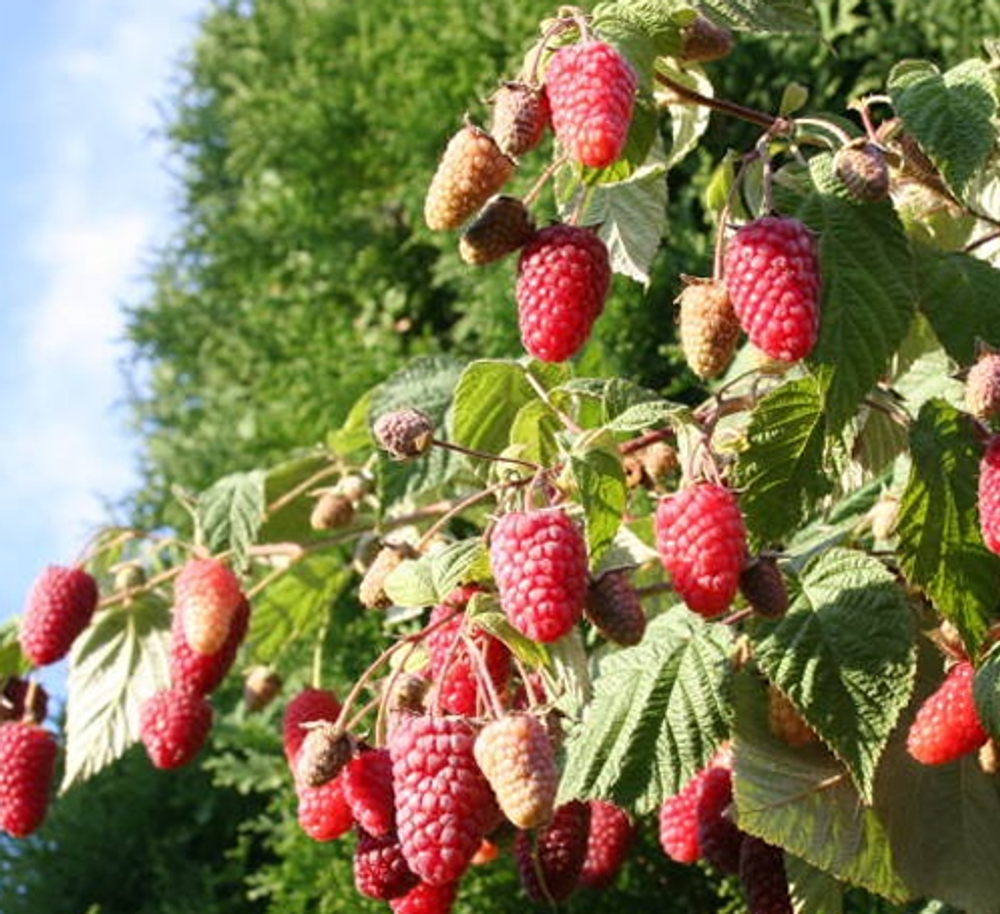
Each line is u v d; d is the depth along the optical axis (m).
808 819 0.59
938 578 0.56
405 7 1.57
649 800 0.58
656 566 0.70
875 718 0.56
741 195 0.63
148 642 0.84
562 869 0.62
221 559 0.79
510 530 0.51
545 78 0.54
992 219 0.65
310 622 0.90
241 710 1.26
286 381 1.46
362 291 1.54
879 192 0.53
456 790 0.51
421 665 0.61
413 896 0.58
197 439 1.56
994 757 0.60
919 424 0.57
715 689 0.59
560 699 0.59
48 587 0.79
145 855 1.43
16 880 1.42
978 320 0.57
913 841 0.60
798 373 0.65
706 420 0.60
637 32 0.55
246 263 1.71
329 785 0.57
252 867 1.40
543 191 1.22
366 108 1.57
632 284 1.21
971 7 1.18
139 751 1.43
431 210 0.55
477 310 1.29
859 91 1.21
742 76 1.26
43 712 0.82
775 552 0.58
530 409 0.63
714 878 1.04
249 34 1.87
